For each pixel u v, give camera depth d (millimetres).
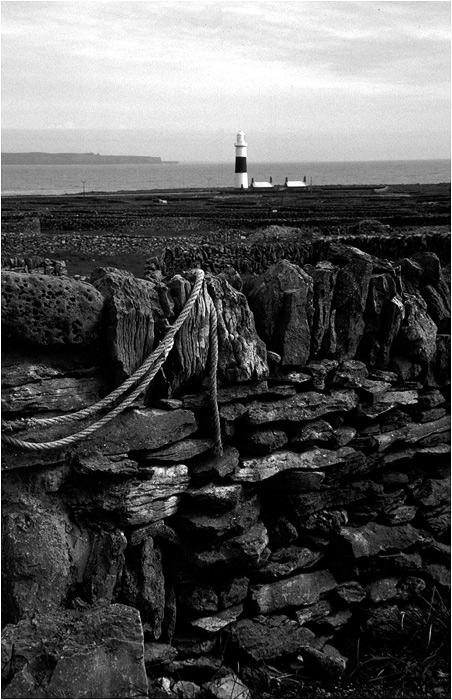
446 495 6457
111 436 4984
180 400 5277
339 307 5969
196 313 5234
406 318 6199
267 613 5641
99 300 4961
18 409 4723
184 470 5285
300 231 24125
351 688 5555
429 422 6414
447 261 8508
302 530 5879
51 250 21812
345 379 5891
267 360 5598
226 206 50844
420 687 5590
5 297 4645
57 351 4992
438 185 107812
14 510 4816
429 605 6191
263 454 5598
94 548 5023
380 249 9195
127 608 4684
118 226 33312
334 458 5812
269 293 5727
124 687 4316
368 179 183500
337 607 5977
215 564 5359
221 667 5410
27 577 4730
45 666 4316
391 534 6137
